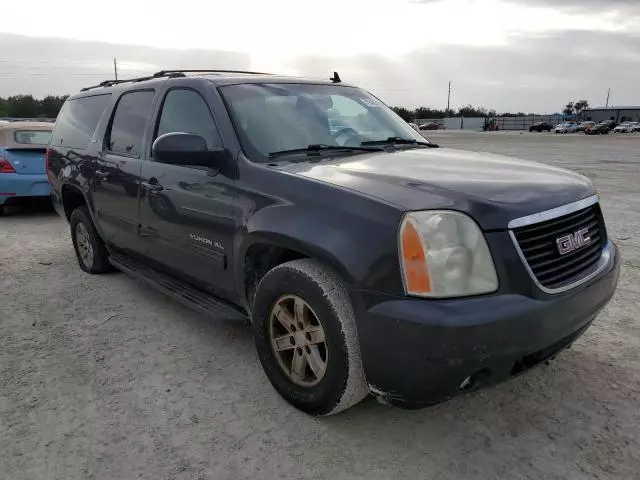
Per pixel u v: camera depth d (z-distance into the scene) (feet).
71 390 10.65
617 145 103.35
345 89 14.12
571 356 11.78
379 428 9.32
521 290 7.87
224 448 8.84
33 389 10.69
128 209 14.25
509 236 7.89
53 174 19.07
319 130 11.91
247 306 10.87
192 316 14.38
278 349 9.86
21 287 16.98
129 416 9.75
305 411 9.55
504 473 8.18
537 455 8.57
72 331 13.50
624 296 15.44
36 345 12.70
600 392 10.34
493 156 11.84
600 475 8.10
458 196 8.15
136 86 14.92
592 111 324.39
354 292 8.09
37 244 23.04
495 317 7.48
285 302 9.53
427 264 7.59
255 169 10.16
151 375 11.22
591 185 10.39
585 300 8.71
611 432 9.12
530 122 320.70
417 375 7.64
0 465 8.46
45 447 8.90
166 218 12.55
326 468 8.34
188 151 10.49
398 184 8.64
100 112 16.58
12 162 27.73
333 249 8.30
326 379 8.78
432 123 335.47
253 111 11.49
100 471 8.32
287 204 9.30
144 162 13.42
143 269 14.93
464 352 7.38
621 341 12.51
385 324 7.76
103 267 17.90
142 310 14.85
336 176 9.27
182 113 12.57
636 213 27.73
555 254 8.52
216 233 10.98
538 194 8.71
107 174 15.10
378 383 8.18
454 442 8.93
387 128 13.37
